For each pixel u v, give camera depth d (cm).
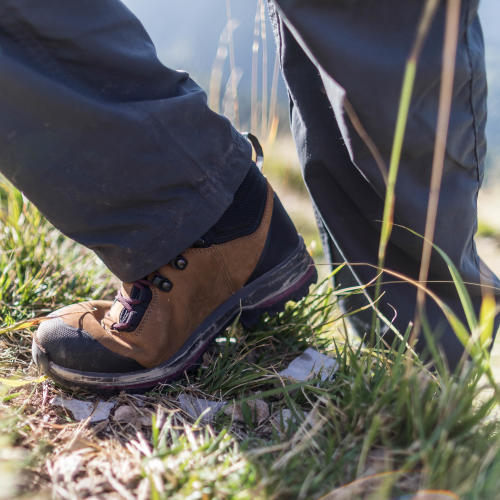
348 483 86
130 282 114
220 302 122
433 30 95
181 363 118
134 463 92
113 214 104
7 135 95
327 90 104
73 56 94
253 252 121
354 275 130
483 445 88
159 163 102
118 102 98
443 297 125
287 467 88
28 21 90
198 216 109
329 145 117
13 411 105
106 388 114
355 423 96
